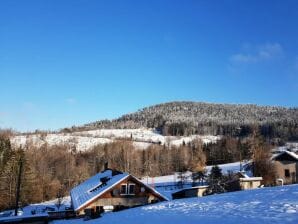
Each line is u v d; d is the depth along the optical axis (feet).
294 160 231.50
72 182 419.74
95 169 500.33
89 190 175.83
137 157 546.26
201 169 380.58
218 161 531.91
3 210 286.87
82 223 116.47
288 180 230.27
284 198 98.68
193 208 101.91
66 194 383.45
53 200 339.16
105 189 157.07
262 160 247.50
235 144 553.64
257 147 281.54
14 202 299.79
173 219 86.43
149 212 107.55
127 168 511.40
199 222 77.30
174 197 206.59
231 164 461.37
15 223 143.54
